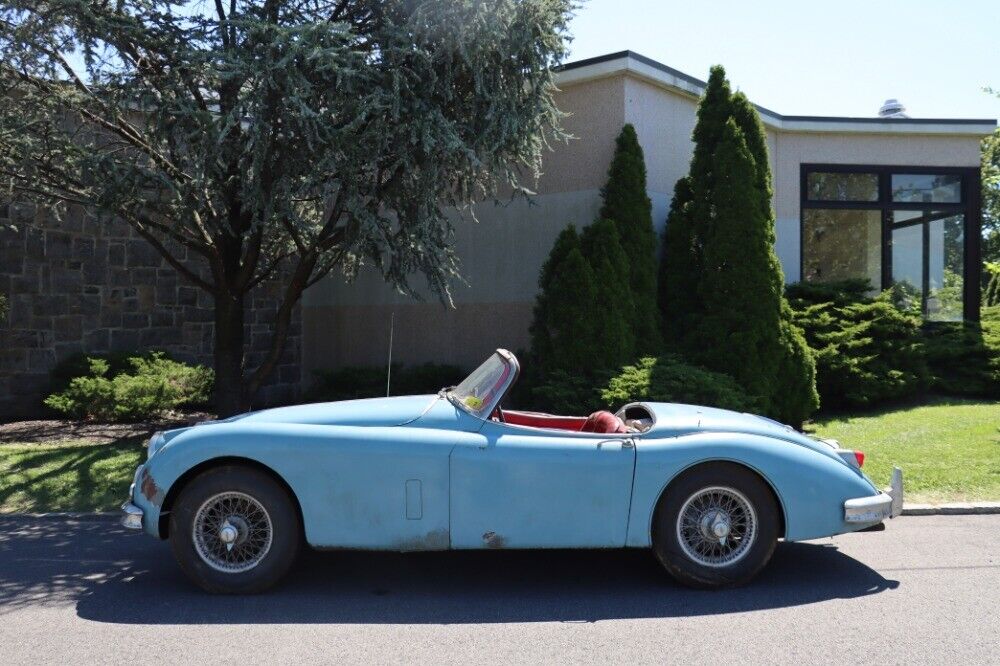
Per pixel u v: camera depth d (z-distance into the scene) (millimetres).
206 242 8742
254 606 4445
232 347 9312
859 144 13648
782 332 9922
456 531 4578
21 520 6598
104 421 10906
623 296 9656
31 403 11445
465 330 12398
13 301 11266
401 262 8328
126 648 3830
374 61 7836
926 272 13906
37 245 11492
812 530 4715
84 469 8023
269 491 4598
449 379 11852
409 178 8156
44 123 7836
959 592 4645
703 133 10594
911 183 13867
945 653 3738
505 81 8258
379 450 4574
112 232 12281
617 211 10266
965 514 6570
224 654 3748
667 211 11633
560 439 4707
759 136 10461
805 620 4188
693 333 10164
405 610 4375
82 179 7777
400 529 4578
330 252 10352
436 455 4582
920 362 11672
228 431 4613
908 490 7062
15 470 7980
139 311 12594
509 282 11914
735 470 4695
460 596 4621
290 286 9242
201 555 4613
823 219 13625
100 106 7832
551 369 9469
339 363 14250
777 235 13422
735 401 8430
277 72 7023
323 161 7297
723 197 10148
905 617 4227
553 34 8180
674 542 4668
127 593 4707
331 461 4562
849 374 10922
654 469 4633
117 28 7211
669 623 4156
